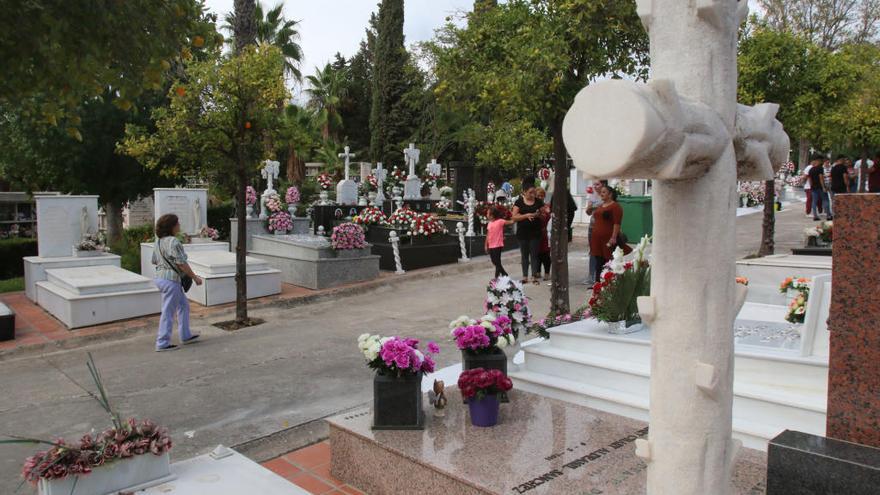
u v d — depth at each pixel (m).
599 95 1.57
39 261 10.58
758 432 3.57
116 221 16.84
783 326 4.86
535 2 6.22
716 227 1.86
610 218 9.78
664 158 1.59
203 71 8.25
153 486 3.52
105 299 8.84
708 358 1.90
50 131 13.79
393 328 8.41
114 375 6.61
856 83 10.53
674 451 1.96
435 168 23.64
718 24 1.77
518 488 3.16
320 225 16.61
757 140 2.00
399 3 35.47
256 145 8.77
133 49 4.18
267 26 28.19
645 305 1.97
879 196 2.61
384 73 35.44
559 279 7.16
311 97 37.56
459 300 10.22
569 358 4.77
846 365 2.72
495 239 10.91
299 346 7.62
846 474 2.42
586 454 3.56
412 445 3.73
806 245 10.19
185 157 8.73
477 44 6.59
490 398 3.98
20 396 6.02
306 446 4.71
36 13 3.70
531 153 16.88
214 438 4.87
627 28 5.95
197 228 12.56
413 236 13.27
